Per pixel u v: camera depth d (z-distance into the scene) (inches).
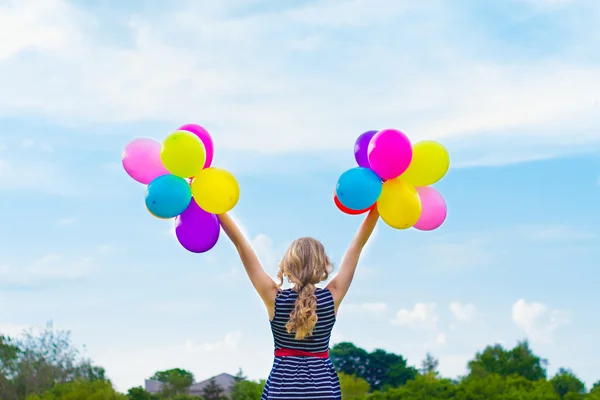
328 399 144.8
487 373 1112.2
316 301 148.1
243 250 157.9
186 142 159.9
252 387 939.3
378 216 167.9
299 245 152.6
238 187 165.2
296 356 147.9
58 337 966.4
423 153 170.1
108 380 954.1
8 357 937.5
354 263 158.6
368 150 165.5
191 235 168.2
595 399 817.5
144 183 172.4
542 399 837.2
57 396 920.3
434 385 887.1
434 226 178.4
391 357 1594.5
